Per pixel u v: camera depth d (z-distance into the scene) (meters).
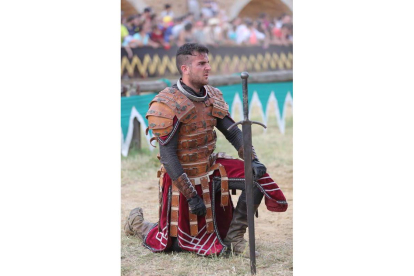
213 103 7.02
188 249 6.97
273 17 18.08
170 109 6.71
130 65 15.23
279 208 6.87
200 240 7.01
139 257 7.01
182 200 6.99
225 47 17.30
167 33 16.36
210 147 7.06
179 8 16.97
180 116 6.71
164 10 16.58
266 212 8.94
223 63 17.22
